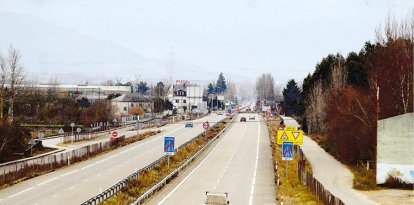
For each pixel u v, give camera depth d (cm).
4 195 3244
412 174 3991
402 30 5597
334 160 5941
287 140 4538
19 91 9250
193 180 4162
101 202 2717
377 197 3541
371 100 5391
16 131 5759
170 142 4622
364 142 5369
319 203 3041
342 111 5900
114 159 5591
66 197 3161
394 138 4028
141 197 2917
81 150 5544
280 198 3197
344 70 8038
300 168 4338
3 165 4675
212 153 6462
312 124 9400
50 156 4772
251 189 3697
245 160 5722
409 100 4959
